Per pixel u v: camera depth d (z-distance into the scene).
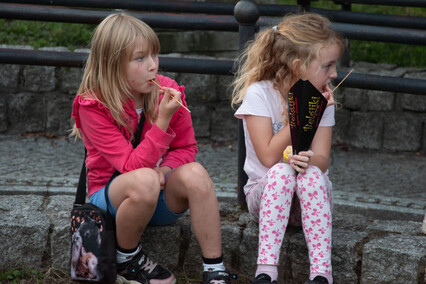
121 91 4.58
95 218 4.61
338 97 9.42
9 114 9.40
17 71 9.32
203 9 7.09
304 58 4.68
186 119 4.94
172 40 10.18
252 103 4.86
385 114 9.30
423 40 5.75
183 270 5.15
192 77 9.45
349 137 9.50
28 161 8.09
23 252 5.01
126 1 6.95
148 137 4.50
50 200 5.55
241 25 5.36
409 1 8.12
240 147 5.50
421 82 5.28
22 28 10.12
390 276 4.70
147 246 5.05
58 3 6.99
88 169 4.86
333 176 8.09
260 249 4.55
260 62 4.90
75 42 10.09
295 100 4.37
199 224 4.59
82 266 4.65
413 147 9.29
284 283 5.04
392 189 7.61
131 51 4.46
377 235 5.00
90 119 4.58
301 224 5.00
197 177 4.54
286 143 4.72
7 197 5.57
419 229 5.09
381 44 10.86
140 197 4.37
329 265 4.49
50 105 9.41
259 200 4.85
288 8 7.01
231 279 4.66
